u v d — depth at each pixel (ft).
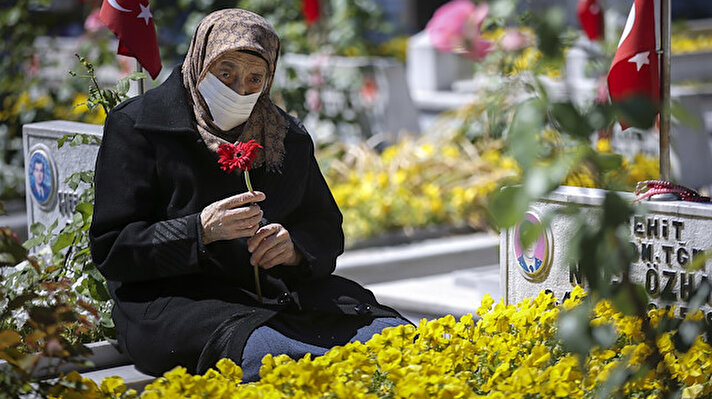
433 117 79.15
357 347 22.65
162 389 20.40
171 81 26.61
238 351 24.26
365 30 83.25
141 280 26.05
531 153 15.84
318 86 69.26
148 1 30.99
